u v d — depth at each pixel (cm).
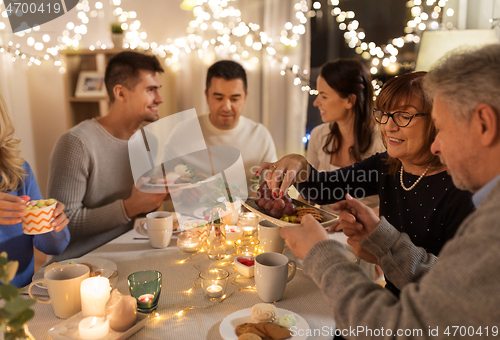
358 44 270
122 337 72
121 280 99
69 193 160
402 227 109
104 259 106
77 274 86
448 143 58
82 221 157
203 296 91
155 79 191
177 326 78
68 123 283
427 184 103
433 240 103
